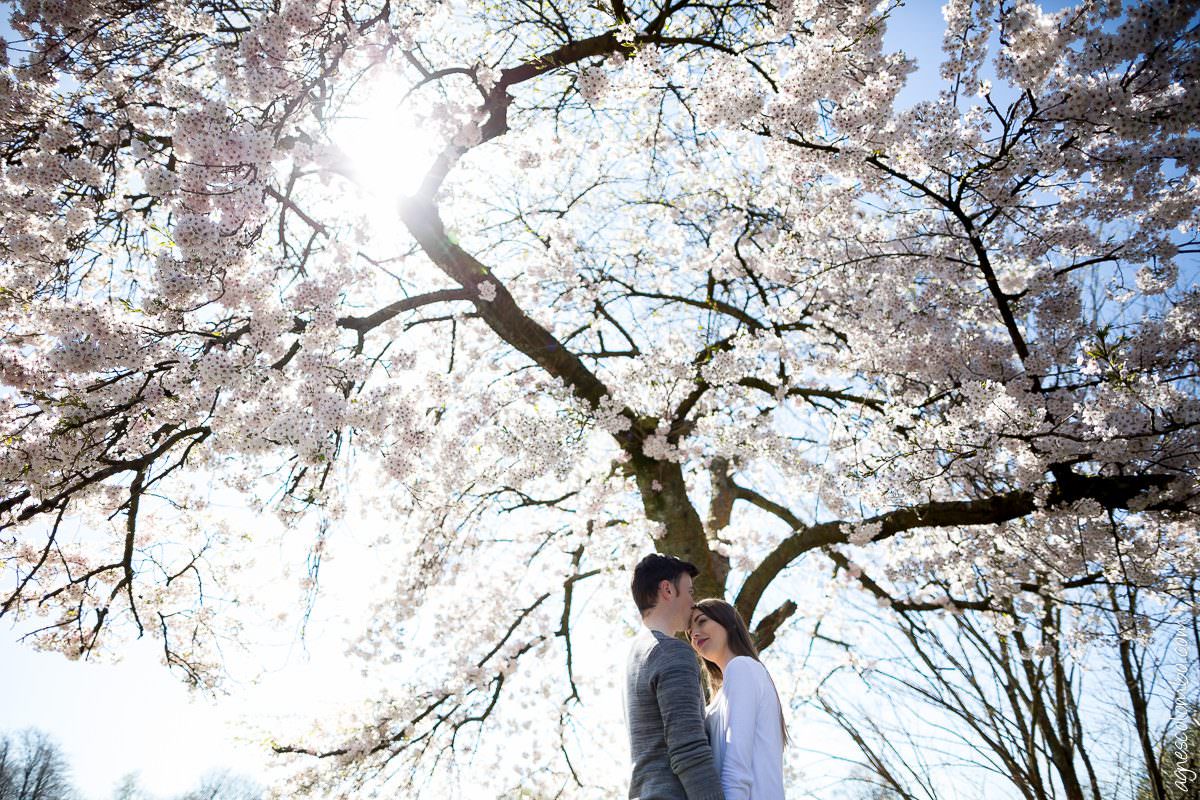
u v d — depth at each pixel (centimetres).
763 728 192
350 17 369
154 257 343
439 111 409
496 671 656
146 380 368
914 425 472
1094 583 505
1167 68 309
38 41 404
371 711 681
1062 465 444
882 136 355
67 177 396
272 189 379
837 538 569
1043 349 433
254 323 371
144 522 566
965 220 388
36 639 512
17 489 394
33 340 417
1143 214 415
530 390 577
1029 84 320
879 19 353
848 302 526
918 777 442
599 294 622
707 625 229
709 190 659
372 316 470
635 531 639
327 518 506
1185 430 407
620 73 490
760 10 513
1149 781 421
